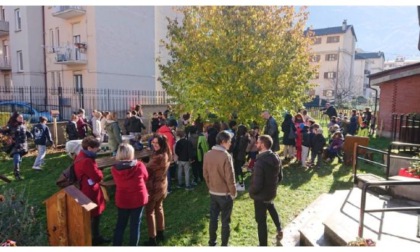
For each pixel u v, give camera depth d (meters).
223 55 10.11
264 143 4.42
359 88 60.12
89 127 12.70
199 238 5.07
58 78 23.31
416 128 9.05
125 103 21.73
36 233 4.52
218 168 4.43
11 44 25.03
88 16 20.61
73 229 3.86
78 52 20.66
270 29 10.74
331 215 5.13
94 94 20.75
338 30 54.53
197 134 8.12
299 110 12.53
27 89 23.50
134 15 22.81
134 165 4.23
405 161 7.12
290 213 5.96
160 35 26.67
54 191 7.36
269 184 4.40
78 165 4.57
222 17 10.62
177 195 7.18
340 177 8.62
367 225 4.75
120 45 21.98
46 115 16.52
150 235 4.76
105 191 6.61
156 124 12.12
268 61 10.29
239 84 10.24
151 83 24.42
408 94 15.44
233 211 6.13
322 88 55.53
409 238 4.31
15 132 8.45
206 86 10.73
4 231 3.96
